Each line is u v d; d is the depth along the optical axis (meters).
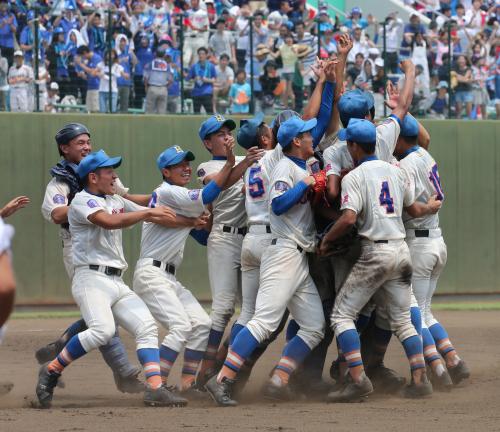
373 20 64.50
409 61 25.91
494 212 55.16
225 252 25.47
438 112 56.91
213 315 25.52
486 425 19.00
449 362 27.36
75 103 51.03
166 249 23.94
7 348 36.69
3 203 47.84
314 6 71.44
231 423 19.36
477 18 66.75
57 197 25.09
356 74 55.59
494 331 42.22
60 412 21.33
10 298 10.01
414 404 22.84
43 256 48.34
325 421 19.66
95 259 22.81
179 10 57.31
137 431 18.28
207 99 52.84
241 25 57.25
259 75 53.94
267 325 22.88
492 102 59.12
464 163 54.59
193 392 24.09
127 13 54.50
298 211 23.11
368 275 22.81
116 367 25.36
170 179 24.22
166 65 52.03
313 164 25.05
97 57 51.16
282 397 23.22
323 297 24.80
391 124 24.67
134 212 22.50
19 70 49.25
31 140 48.25
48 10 51.78
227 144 23.12
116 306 23.05
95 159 22.86
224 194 25.27
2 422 19.58
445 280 54.38
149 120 50.00
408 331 23.91
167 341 23.62
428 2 72.56
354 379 23.05
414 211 23.98
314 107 25.23
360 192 22.70
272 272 23.00
